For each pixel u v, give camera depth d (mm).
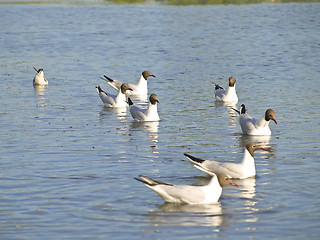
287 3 77000
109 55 41312
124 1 81625
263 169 16844
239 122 21953
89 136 21203
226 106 26750
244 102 27125
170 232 12281
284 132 21469
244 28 54531
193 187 14102
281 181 15656
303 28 54062
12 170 16844
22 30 54625
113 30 54094
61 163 17562
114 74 34719
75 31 53781
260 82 31625
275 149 19125
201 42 46719
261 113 24656
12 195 14664
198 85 31453
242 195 14609
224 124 23234
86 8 73312
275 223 12727
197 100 28094
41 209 13672
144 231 12336
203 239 11914
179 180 15812
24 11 70562
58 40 48562
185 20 61000
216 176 14195
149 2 80125
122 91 27312
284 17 62719
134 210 13602
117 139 20719
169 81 32656
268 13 66438
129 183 15586
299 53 40844
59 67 37281
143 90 30188
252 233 12203
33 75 35094
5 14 67625
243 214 13289
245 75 33656
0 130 22078
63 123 23500
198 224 12727
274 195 14547
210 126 22859
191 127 22719
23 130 22109
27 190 15055
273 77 32844
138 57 40375
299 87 29953
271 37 48844
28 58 40594
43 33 52562
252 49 43031
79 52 42750
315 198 14242
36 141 20391
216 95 28016
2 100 28219
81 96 29484
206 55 40812
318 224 12609
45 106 26938
